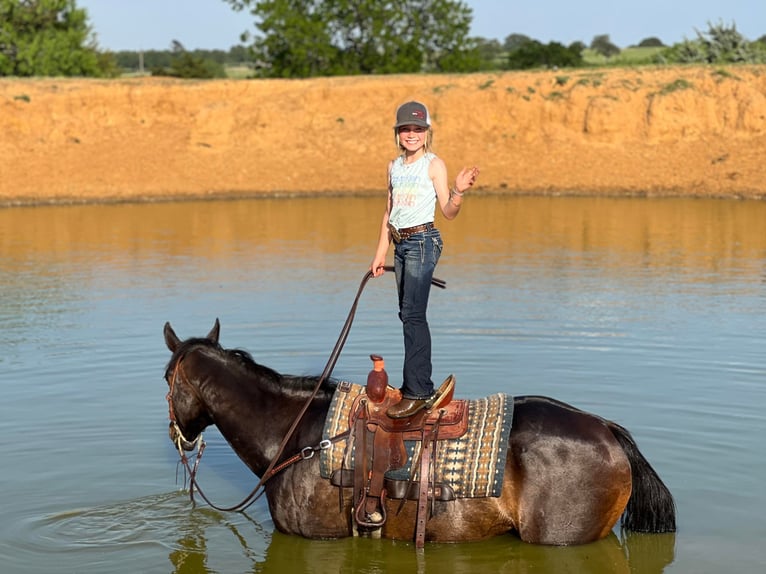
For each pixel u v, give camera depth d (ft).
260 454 23.22
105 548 23.44
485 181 141.79
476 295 55.36
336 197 133.90
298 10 213.05
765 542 22.75
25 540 23.82
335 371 36.65
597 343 42.04
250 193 137.39
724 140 146.10
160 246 84.12
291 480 22.44
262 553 23.09
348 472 21.62
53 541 23.79
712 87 152.35
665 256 73.67
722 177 135.74
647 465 22.35
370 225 98.94
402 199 21.21
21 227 101.86
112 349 42.80
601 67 171.63
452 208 20.61
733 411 32.17
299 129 157.79
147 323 48.60
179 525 24.77
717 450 28.63
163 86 162.09
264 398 23.31
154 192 136.98
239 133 155.84
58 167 143.84
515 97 155.33
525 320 47.34
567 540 21.04
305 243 84.53
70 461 28.99
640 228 94.12
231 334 44.68
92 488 27.04
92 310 52.85
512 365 38.04
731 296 54.95
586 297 54.49
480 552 21.63
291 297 55.77
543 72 166.20
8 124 151.43
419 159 21.30
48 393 35.83
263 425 23.17
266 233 93.15
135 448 30.07
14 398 35.22
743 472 26.99
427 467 20.99
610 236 87.35
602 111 149.48
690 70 158.30
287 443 22.75
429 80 166.30
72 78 170.71
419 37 217.15
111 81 167.53
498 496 20.95
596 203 122.01
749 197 126.41
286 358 39.32
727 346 41.60
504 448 20.92
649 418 31.48
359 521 21.39
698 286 58.85
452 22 219.20
